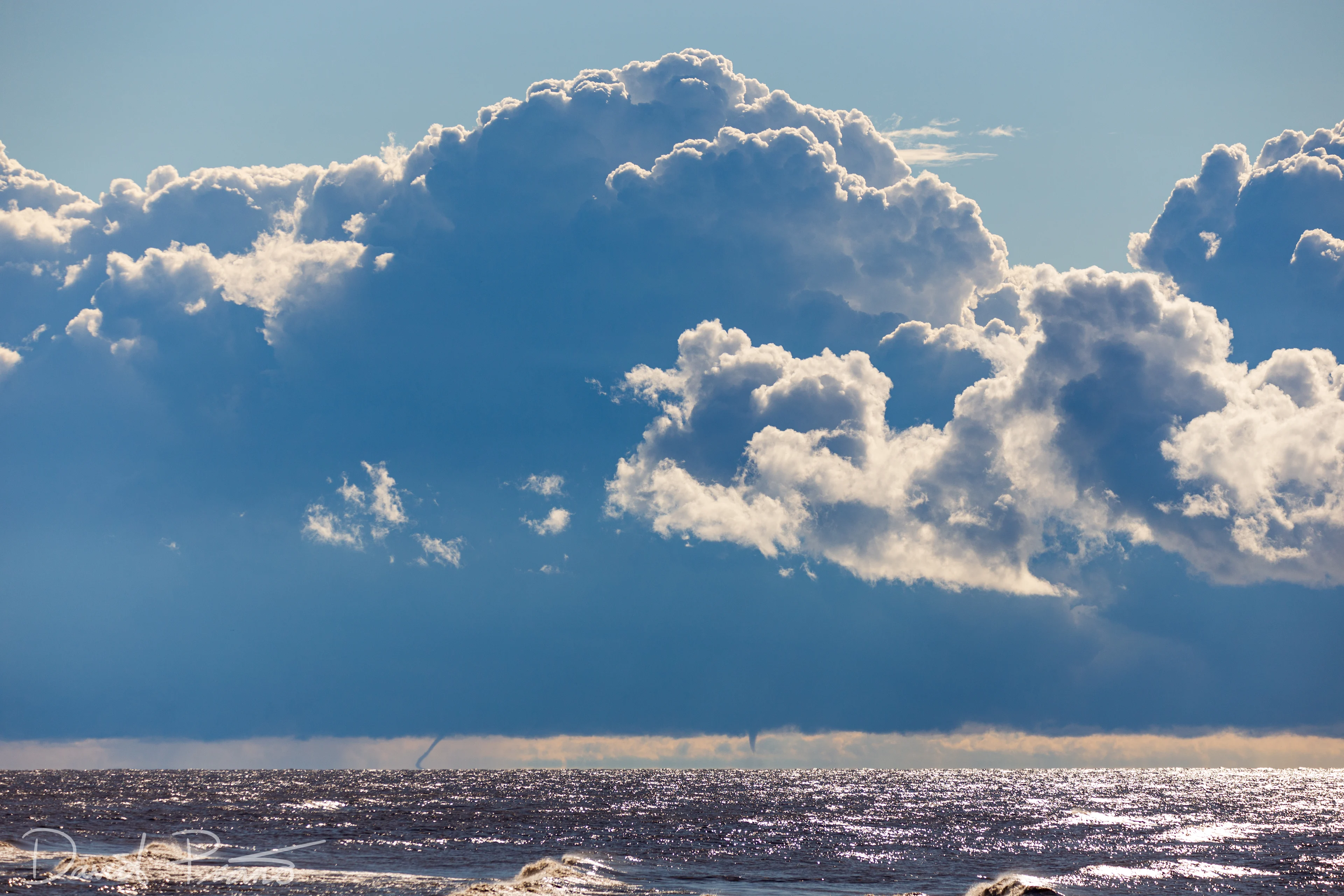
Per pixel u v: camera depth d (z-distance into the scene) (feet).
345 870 356.18
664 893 283.59
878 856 445.37
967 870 395.34
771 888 331.98
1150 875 381.60
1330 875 380.78
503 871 362.94
